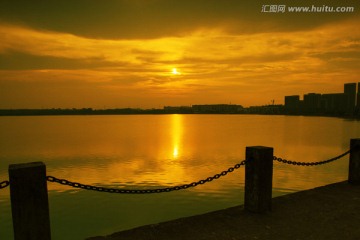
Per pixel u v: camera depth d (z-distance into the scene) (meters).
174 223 3.98
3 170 32.16
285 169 28.53
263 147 4.42
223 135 81.06
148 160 37.06
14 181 2.82
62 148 52.59
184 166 32.16
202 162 34.97
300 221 4.05
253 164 4.34
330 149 45.94
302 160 34.84
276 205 4.69
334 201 4.87
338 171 27.61
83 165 33.94
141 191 3.96
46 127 147.25
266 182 4.33
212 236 3.58
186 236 3.58
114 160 37.41
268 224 3.95
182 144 57.56
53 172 29.80
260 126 125.75
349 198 5.03
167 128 128.38
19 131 113.25
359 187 5.71
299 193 5.33
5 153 46.41
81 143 62.53
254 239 3.51
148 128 130.25
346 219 4.12
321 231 3.74
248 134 82.19
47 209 3.02
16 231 2.88
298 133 81.75
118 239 3.49
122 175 27.73
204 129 114.12
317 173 26.55
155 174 27.88
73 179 26.14
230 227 3.85
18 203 2.85
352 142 5.97
